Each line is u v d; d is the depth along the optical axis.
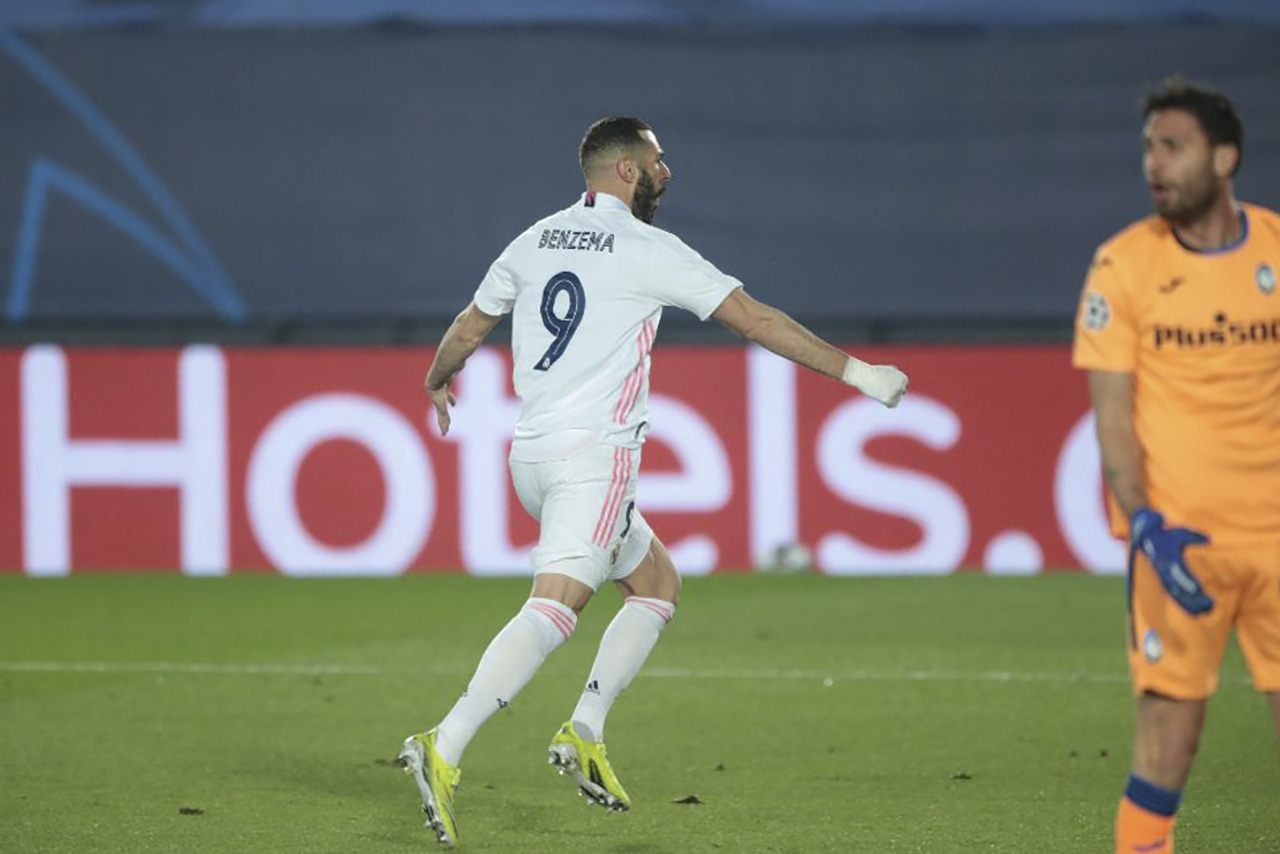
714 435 43.25
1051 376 42.88
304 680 30.19
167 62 45.50
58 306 45.84
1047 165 44.81
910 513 43.16
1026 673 30.72
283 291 45.84
